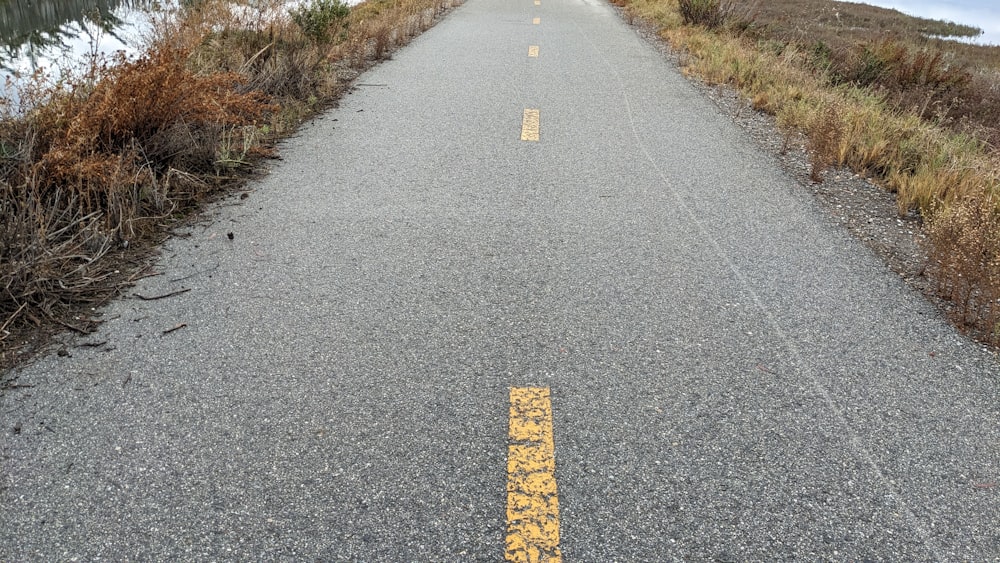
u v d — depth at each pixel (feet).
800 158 24.16
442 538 8.20
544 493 8.93
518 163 22.26
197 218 17.17
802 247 16.78
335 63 35.96
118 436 9.70
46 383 10.72
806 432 10.23
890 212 19.43
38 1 52.95
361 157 22.33
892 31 98.53
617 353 12.08
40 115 17.22
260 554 7.91
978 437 10.23
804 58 42.93
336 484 8.98
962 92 41.04
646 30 54.60
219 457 9.37
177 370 11.19
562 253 15.97
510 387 11.06
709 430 10.19
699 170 22.27
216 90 23.16
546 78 35.37
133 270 14.42
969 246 13.74
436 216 17.81
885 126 26.25
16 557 7.77
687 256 16.03
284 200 18.54
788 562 8.02
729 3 56.18
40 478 8.91
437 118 27.25
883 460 9.70
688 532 8.39
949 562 8.09
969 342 12.84
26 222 13.84
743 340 12.60
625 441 9.91
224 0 34.01
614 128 26.89
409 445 9.72
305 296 13.66
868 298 14.35
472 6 67.05
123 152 17.97
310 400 10.59
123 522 8.30
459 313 13.23
